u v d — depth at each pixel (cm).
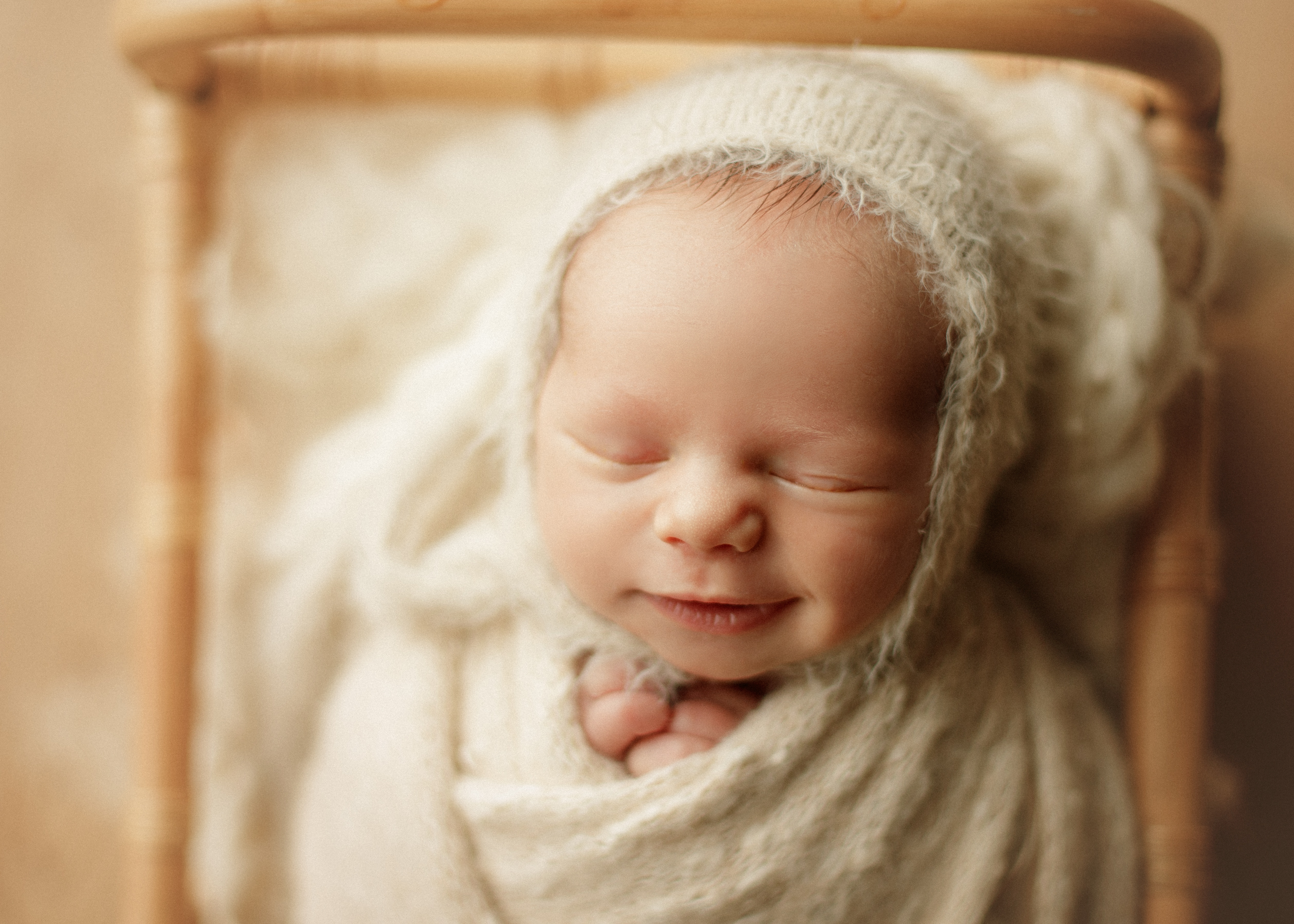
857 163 38
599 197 38
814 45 38
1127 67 39
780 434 37
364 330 51
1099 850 43
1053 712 42
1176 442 43
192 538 47
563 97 46
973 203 39
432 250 51
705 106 39
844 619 39
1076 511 43
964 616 42
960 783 41
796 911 40
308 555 48
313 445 51
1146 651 44
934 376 38
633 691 41
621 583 39
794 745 40
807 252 37
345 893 43
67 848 55
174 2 41
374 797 43
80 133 57
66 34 57
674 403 37
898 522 38
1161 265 41
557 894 41
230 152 49
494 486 46
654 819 40
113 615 56
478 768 42
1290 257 46
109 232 57
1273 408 50
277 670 49
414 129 51
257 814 49
